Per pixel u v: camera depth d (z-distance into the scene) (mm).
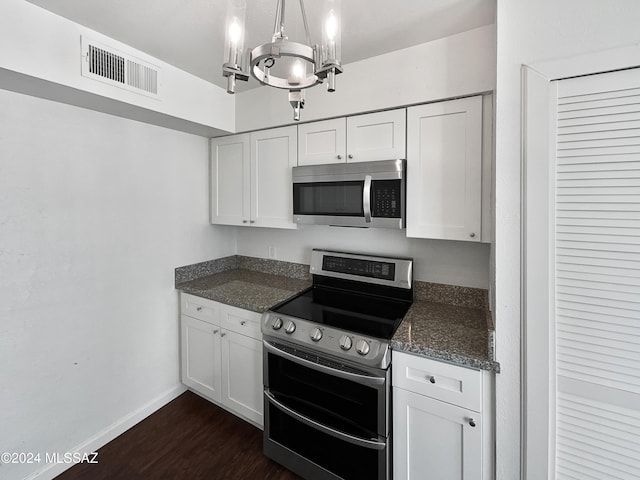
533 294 1192
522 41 1166
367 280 2111
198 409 2320
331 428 1582
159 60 1872
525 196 1182
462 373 1317
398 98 1706
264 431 1874
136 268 2139
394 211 1718
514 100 1189
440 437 1383
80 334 1854
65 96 1611
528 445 1227
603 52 1054
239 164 2420
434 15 1406
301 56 780
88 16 1443
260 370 1961
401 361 1441
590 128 1089
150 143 2180
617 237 1078
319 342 1593
